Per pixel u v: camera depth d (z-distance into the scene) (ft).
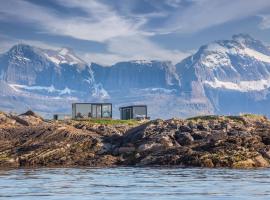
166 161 558.15
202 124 622.95
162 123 625.41
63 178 414.62
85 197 294.25
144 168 526.57
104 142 619.26
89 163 583.58
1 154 607.37
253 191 317.22
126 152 593.42
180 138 592.19
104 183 372.17
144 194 306.35
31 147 614.75
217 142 565.12
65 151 606.14
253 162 531.50
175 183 368.89
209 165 535.60
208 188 334.65
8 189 333.62
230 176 422.41
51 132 644.69
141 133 609.83
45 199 286.05
